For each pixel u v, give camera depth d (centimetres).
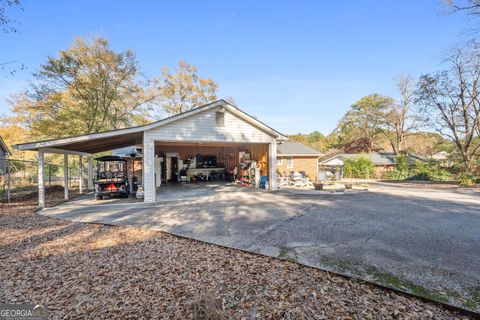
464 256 417
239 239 528
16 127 2002
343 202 975
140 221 700
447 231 564
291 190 1348
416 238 515
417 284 325
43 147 930
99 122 1819
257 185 1455
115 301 308
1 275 384
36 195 1282
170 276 368
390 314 266
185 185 1625
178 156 1927
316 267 382
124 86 1891
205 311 269
